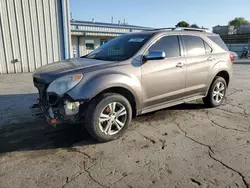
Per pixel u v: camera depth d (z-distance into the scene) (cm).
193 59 429
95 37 2061
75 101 293
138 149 306
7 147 312
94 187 227
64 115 294
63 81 292
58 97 294
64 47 1147
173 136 348
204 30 488
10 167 262
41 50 1088
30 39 1048
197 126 389
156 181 237
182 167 262
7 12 970
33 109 373
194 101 549
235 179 239
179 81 408
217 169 258
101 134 318
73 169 259
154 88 371
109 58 375
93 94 298
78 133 360
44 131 368
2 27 970
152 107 383
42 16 1059
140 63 351
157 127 384
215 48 486
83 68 316
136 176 246
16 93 636
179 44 415
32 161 276
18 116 440
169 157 285
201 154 292
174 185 230
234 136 348
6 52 1001
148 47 369
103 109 314
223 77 520
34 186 228
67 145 319
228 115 448
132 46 377
